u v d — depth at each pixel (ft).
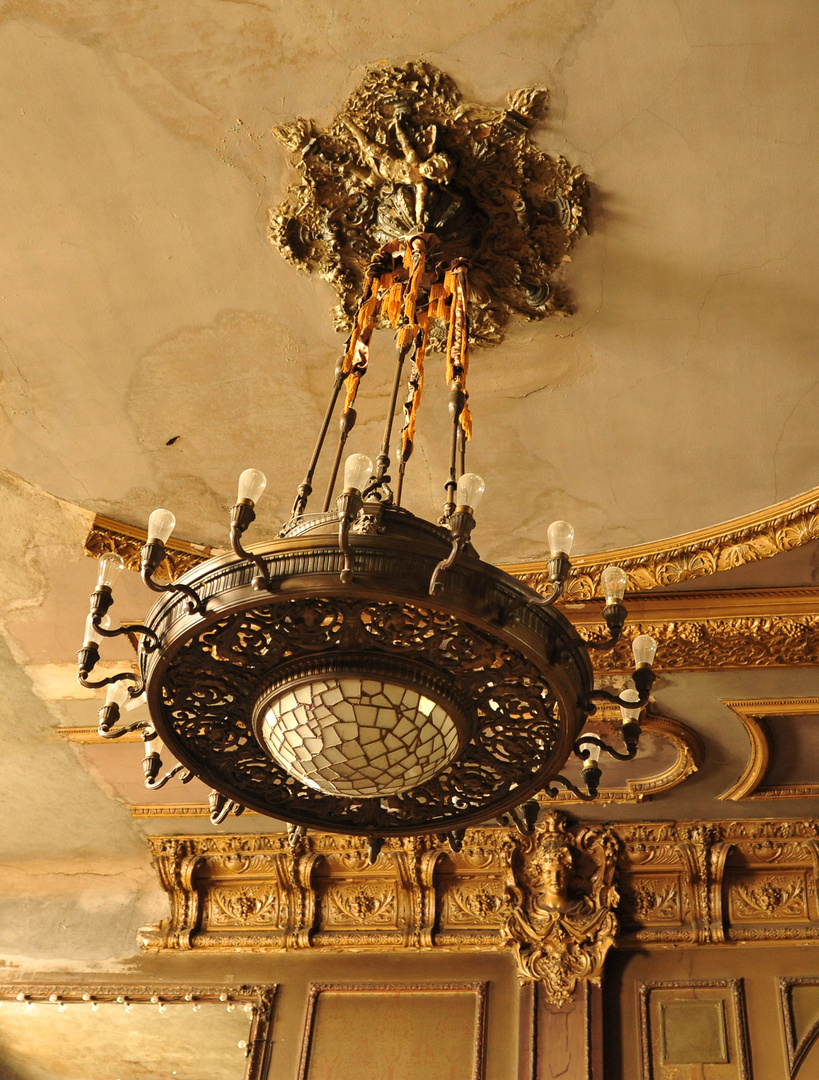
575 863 26.81
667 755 24.75
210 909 28.66
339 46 13.97
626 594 20.24
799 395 17.21
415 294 14.98
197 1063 31.71
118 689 14.71
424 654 12.92
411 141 14.61
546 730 13.96
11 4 13.66
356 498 11.63
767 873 26.43
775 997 24.89
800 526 18.83
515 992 25.94
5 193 15.58
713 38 13.44
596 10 13.35
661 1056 24.49
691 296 16.17
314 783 13.70
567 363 17.30
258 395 18.15
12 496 19.88
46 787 27.27
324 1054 25.77
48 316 17.03
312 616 12.67
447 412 18.26
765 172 14.69
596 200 15.21
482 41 13.78
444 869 27.58
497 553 20.29
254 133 14.85
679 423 17.88
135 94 14.49
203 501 19.74
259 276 16.51
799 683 22.08
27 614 22.22
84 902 29.45
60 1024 30.32
